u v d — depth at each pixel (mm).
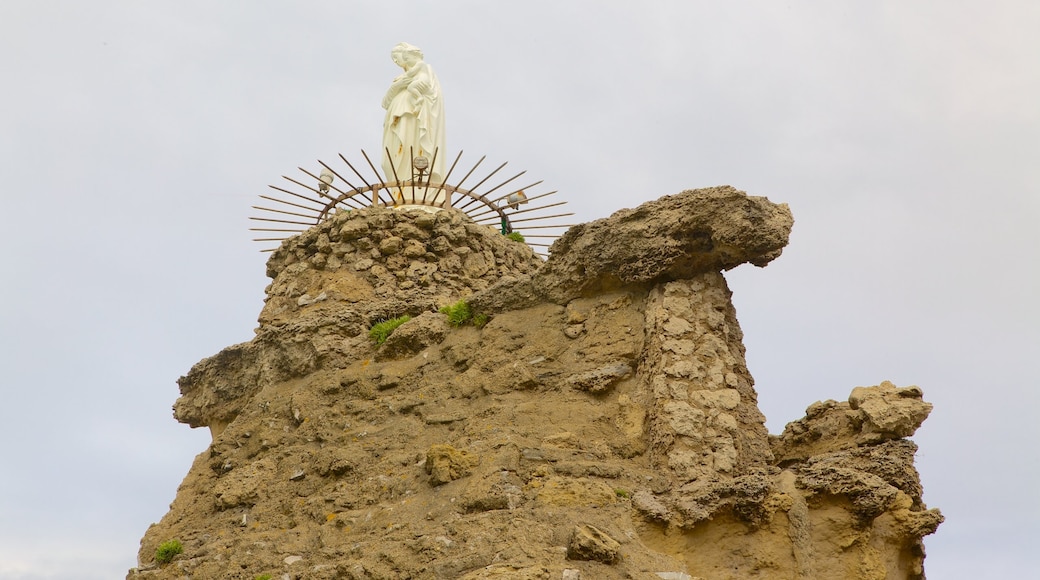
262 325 53469
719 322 43656
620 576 37969
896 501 40844
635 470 41656
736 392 42812
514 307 47625
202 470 51156
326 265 53844
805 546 39781
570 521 39438
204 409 53844
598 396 43969
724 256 43625
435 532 40062
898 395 43219
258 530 45688
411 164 58906
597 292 45938
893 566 40594
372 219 54156
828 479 40219
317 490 45938
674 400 42344
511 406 44625
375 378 48531
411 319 49844
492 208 60281
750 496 39625
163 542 48219
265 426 49250
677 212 43719
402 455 44812
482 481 41438
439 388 46812
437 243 54906
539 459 42062
